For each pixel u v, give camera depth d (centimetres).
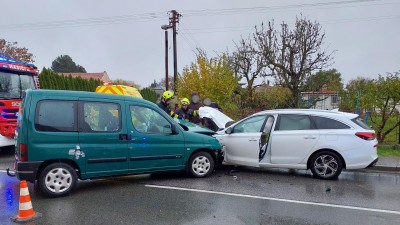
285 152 805
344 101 1480
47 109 629
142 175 822
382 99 1219
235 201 612
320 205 595
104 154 670
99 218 520
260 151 825
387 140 1230
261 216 534
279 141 808
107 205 584
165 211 554
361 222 515
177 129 762
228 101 1867
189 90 1938
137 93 1343
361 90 1326
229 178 796
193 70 1950
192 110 1070
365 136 771
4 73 1097
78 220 511
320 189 704
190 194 655
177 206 580
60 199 617
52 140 624
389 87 1189
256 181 769
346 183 761
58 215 532
